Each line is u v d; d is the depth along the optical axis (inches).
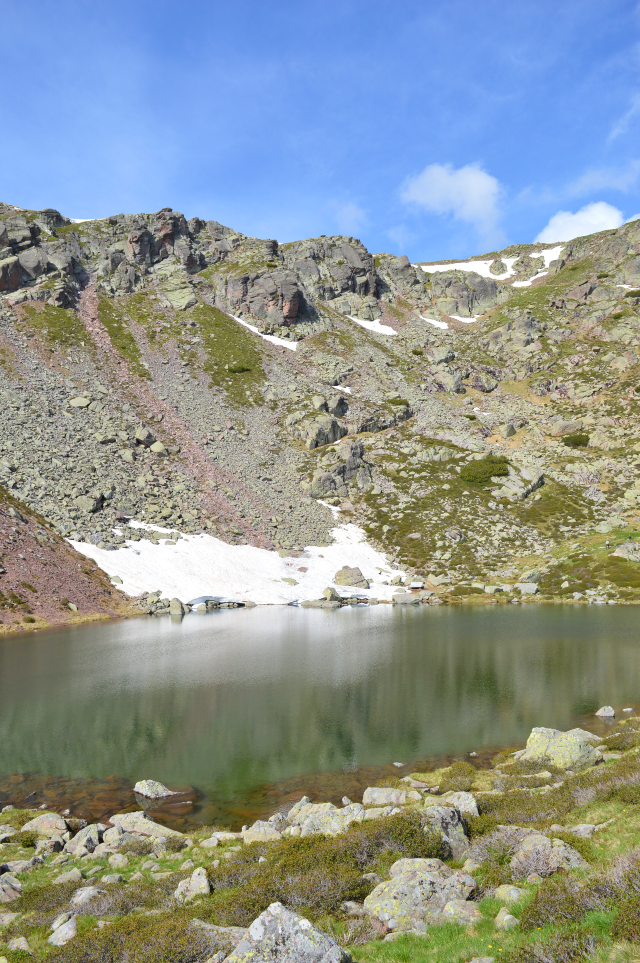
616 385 4896.7
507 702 1208.2
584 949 283.6
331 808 681.6
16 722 1093.1
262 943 310.2
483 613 2443.4
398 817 525.3
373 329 6525.6
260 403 4749.0
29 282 5393.7
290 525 3449.8
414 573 3152.1
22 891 516.7
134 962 349.4
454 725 1072.2
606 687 1309.1
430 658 1624.0
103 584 2518.5
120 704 1204.5
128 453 3548.2
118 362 4822.8
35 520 2659.9
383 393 5137.8
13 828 690.2
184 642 1872.5
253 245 7111.2
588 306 6318.9
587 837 478.9
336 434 4453.7
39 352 4488.2
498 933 337.7
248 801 771.4
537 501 3710.6
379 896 405.7
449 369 5570.9
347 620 2319.1
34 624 2086.6
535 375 5472.4
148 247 6441.9
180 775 864.3
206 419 4384.8
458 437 4466.0
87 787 824.9
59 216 6496.1
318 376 5270.7
